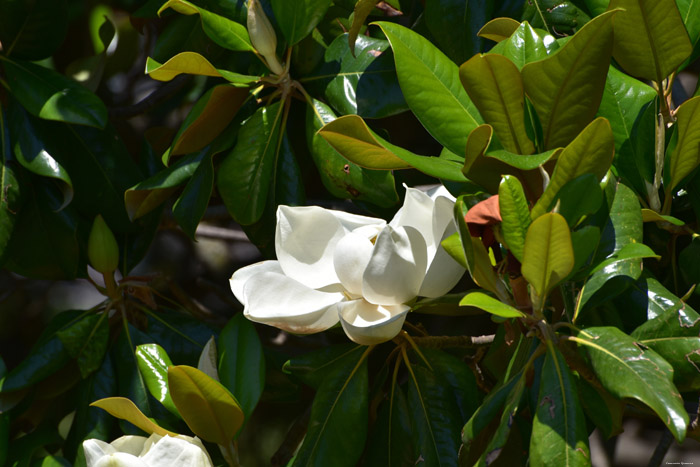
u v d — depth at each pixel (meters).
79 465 2.38
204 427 2.27
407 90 2.22
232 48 2.38
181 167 2.42
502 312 2.11
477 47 2.37
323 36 2.46
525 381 2.15
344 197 2.39
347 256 2.20
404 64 2.22
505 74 2.15
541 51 2.22
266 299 2.22
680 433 2.06
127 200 2.43
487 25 2.28
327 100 2.42
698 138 2.22
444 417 2.28
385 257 2.18
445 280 2.21
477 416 2.17
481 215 2.14
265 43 2.37
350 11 2.46
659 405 2.07
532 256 2.10
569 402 2.11
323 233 2.26
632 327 2.26
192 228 2.41
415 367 2.31
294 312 2.22
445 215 2.21
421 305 2.26
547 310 2.27
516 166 2.12
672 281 2.36
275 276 2.22
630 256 2.13
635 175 2.30
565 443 2.10
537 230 2.08
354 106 2.40
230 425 2.27
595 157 2.11
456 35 2.38
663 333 2.19
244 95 2.41
